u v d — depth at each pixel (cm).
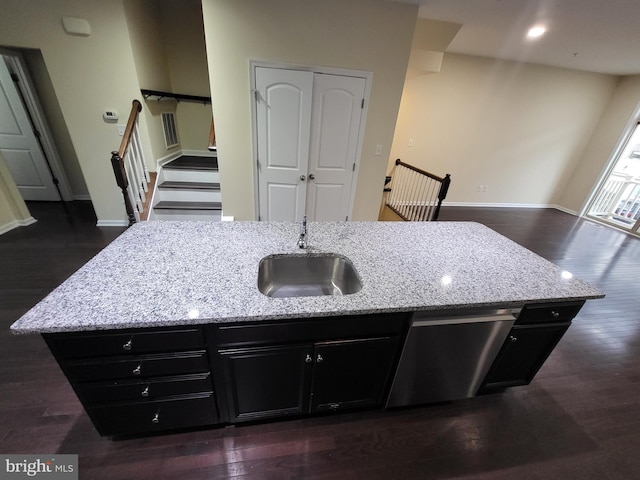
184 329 105
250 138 288
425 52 327
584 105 505
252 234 165
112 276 117
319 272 159
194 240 153
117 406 120
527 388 178
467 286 129
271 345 116
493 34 321
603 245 411
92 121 304
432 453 139
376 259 148
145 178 319
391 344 128
